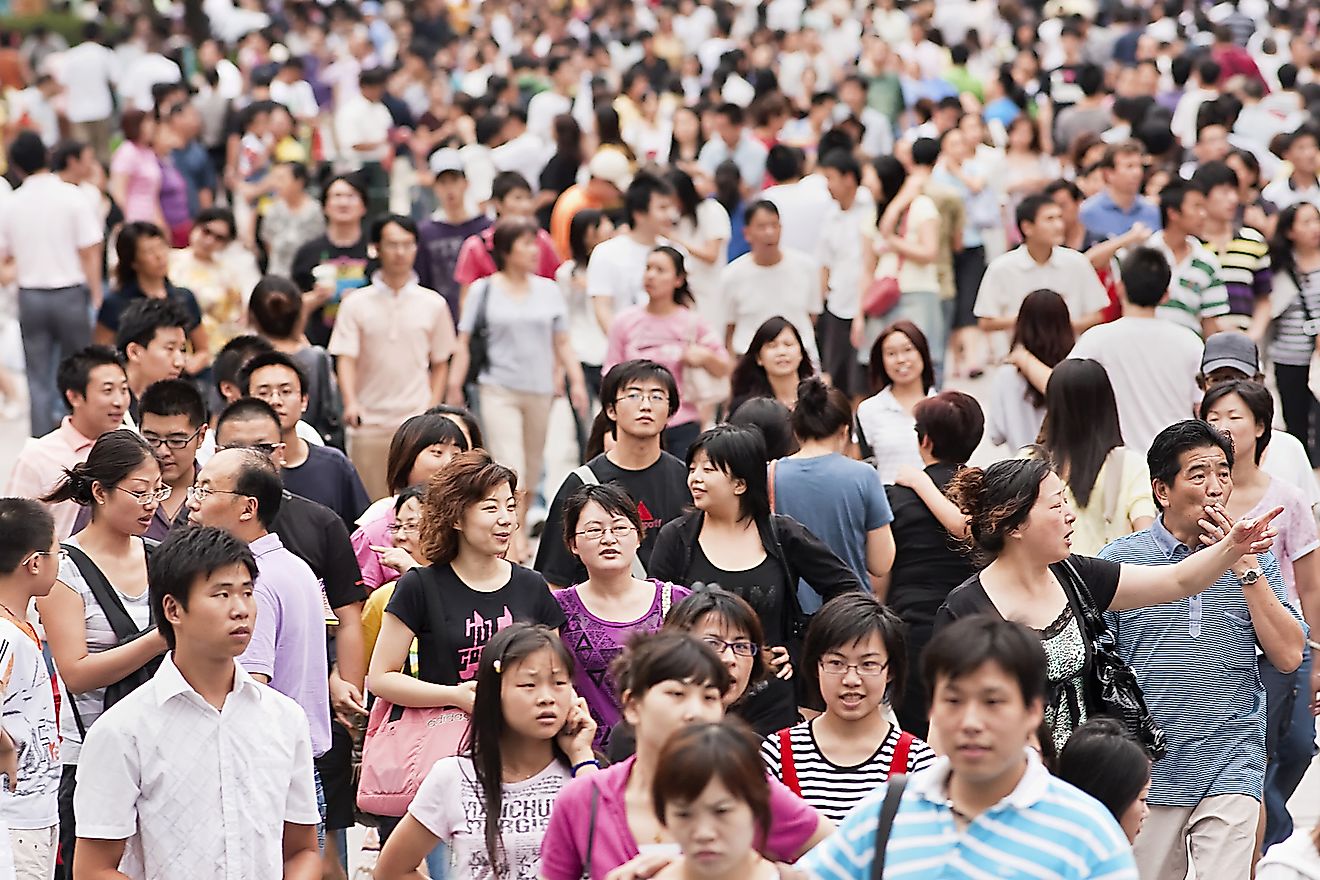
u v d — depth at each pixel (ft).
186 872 44.34
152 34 223.92
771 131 150.82
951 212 114.62
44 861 49.52
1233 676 52.75
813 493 62.34
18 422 133.28
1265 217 106.63
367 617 59.72
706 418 92.27
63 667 52.01
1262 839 57.41
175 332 76.64
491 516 53.26
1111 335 77.56
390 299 91.15
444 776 46.24
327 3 263.29
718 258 110.22
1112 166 110.22
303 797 46.47
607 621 54.75
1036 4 246.47
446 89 216.74
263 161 164.45
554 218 120.98
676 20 238.27
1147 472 61.93
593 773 40.47
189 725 44.57
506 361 94.38
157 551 44.47
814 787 46.19
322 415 84.07
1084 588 49.62
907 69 194.59
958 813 34.63
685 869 35.40
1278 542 59.31
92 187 132.05
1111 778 42.52
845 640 45.73
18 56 221.46
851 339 112.27
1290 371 97.55
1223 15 216.95
